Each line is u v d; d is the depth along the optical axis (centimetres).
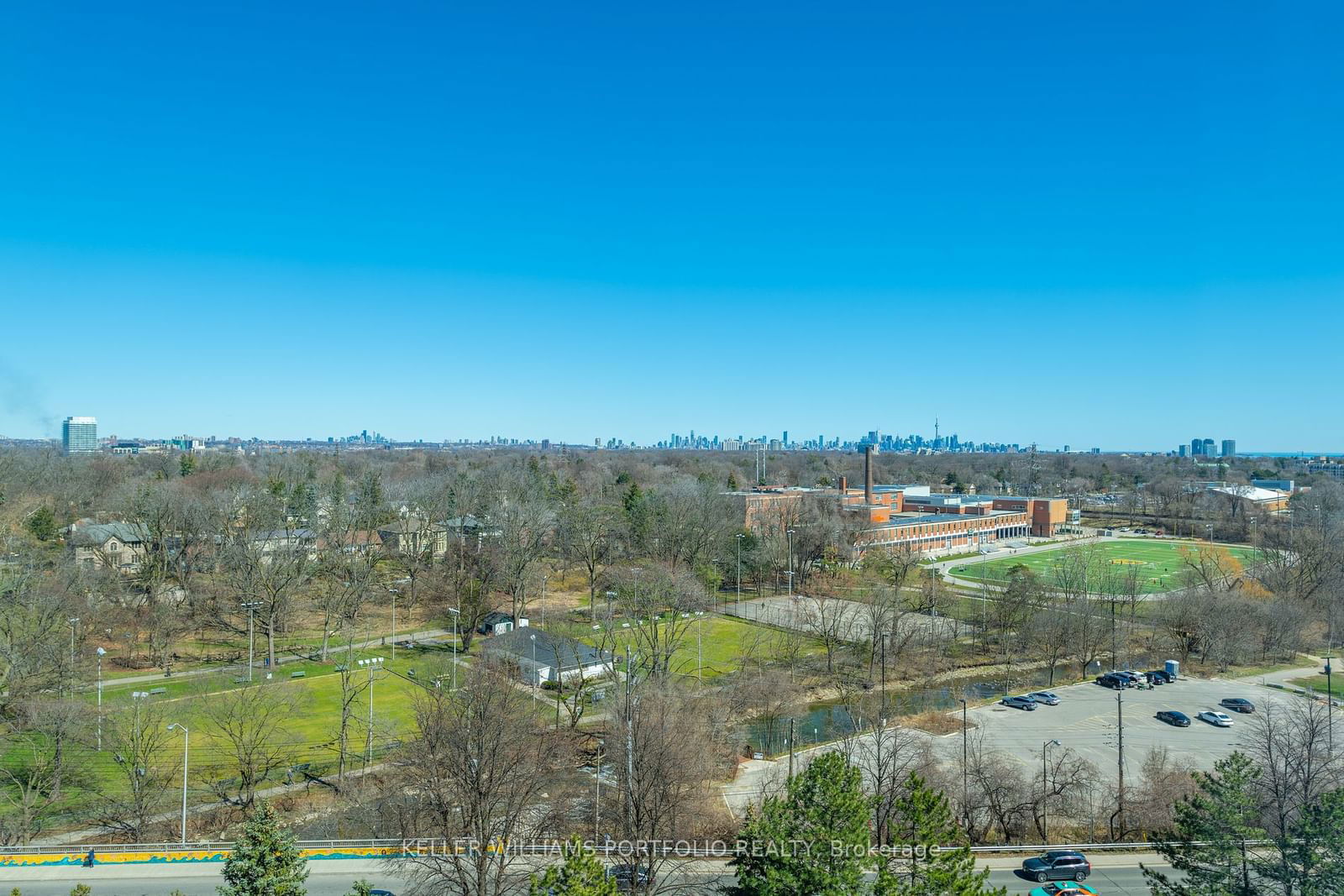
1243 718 8156
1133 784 6412
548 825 5275
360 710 7912
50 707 5981
